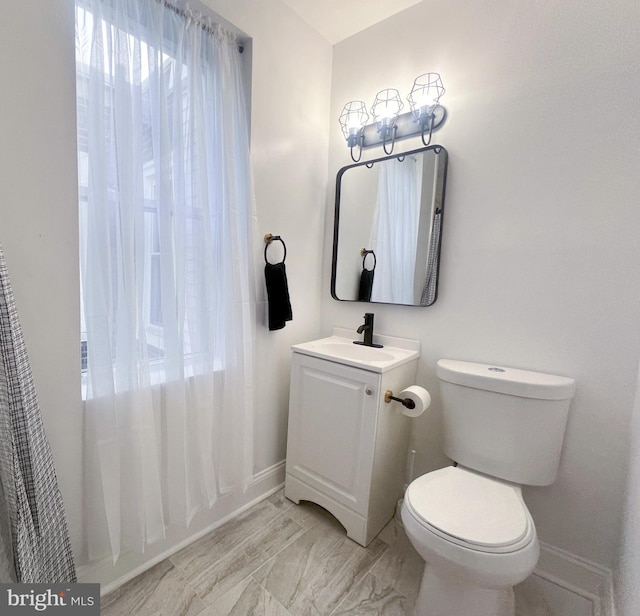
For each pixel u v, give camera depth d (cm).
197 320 132
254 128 150
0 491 81
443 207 153
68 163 100
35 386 98
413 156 161
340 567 133
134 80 110
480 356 147
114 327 111
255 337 162
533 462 122
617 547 117
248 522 157
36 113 93
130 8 109
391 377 142
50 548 91
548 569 132
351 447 145
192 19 124
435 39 153
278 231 168
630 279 114
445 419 140
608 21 115
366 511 141
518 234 135
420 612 108
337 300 194
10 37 87
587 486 124
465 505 107
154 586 122
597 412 121
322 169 190
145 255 117
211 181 137
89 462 111
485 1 139
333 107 190
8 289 81
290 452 171
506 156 137
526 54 131
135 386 113
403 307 169
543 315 131
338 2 157
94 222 104
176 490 130
